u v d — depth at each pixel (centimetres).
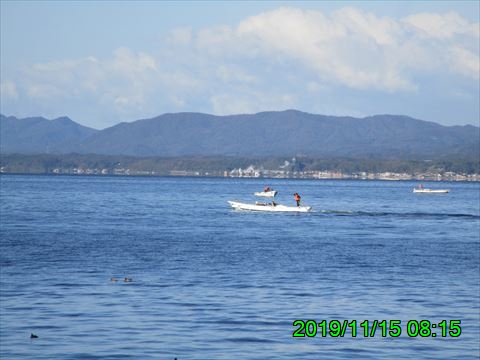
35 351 7606
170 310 9288
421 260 14025
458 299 10212
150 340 8000
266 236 18325
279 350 7750
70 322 8688
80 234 18338
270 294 10344
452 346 8019
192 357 7475
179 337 8125
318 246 16150
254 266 12888
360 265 13200
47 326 8500
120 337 8094
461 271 12662
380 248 15975
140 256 14038
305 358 7525
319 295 10325
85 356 7469
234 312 9219
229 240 17225
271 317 9019
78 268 12450
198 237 17875
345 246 16250
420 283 11394
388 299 10150
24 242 16262
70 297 9981
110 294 10200
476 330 8644
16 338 8031
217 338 8112
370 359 7550
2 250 14762
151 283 11069
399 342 8119
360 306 9700
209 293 10344
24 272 11981
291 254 14612
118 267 12612
